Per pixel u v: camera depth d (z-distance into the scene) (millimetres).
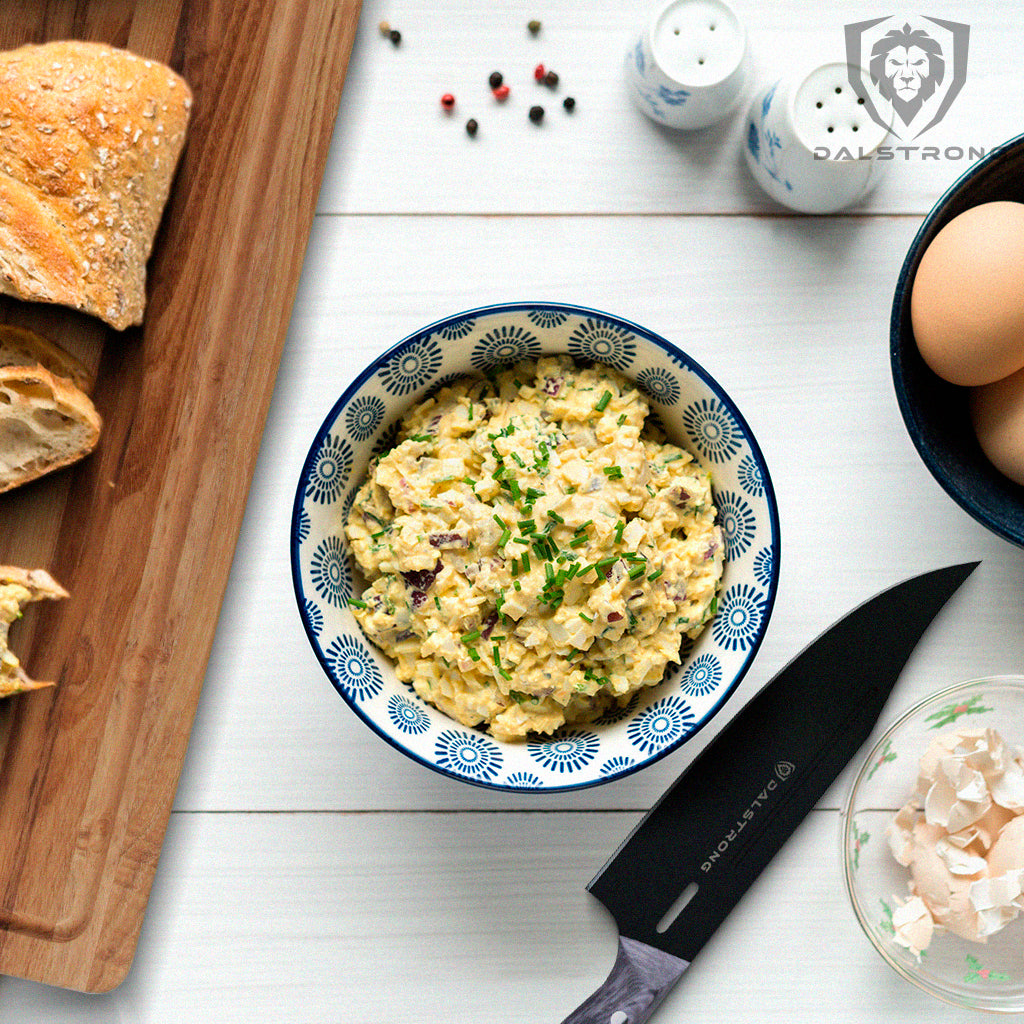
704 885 646
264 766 654
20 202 623
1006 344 576
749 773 643
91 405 641
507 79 653
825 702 643
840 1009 652
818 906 653
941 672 655
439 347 593
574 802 655
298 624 653
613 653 581
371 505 598
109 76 627
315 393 652
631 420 594
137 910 645
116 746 646
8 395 631
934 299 584
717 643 594
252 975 655
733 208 653
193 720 650
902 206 651
